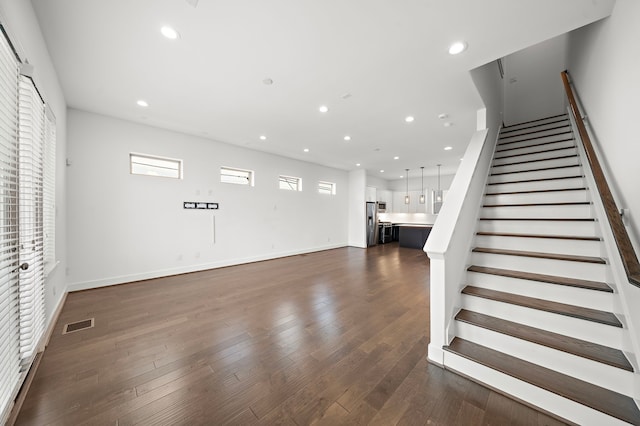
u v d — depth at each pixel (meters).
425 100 3.28
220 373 1.81
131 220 4.12
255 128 4.41
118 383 1.70
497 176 3.41
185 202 4.73
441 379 1.75
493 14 1.84
